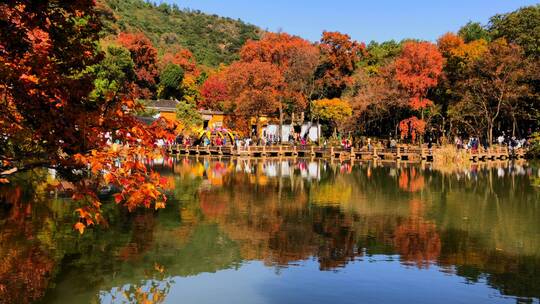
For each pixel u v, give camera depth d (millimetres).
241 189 27391
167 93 83562
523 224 18266
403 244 15461
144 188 7020
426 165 44938
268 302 10781
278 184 29922
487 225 18094
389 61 69625
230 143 60781
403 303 10742
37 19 6996
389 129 65875
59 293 11086
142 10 149625
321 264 13406
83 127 6883
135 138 7184
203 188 27594
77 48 7605
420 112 59219
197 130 61031
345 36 73875
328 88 74750
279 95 63281
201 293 11273
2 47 6965
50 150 7098
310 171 38625
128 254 13945
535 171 38719
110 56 54844
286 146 58469
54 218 17484
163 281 12000
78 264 12953
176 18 155500
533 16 59500
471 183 30672
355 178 33656
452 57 57781
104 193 23062
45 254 13680
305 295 11180
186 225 17625
